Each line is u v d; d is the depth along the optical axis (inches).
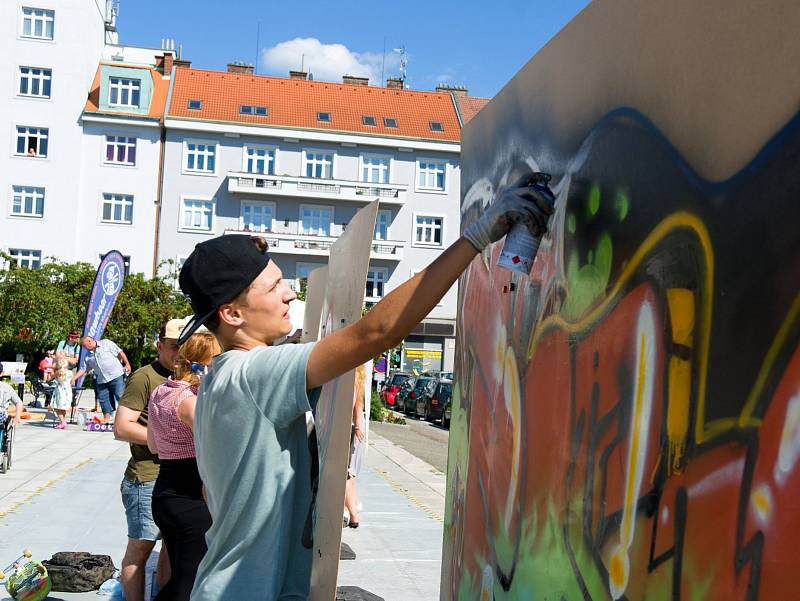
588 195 78.8
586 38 80.9
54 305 1375.5
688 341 60.2
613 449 71.5
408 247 1875.0
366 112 1908.2
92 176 1704.0
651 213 66.6
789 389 49.3
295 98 1892.2
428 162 1882.4
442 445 773.3
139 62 2053.4
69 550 267.1
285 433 87.2
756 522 51.7
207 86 1860.2
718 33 57.5
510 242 83.4
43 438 585.3
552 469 84.9
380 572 255.4
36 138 1681.8
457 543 122.8
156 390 167.3
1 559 251.3
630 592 67.2
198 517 159.6
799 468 48.3
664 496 62.6
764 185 52.1
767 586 50.5
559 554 82.1
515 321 98.8
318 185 1801.2
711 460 56.6
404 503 386.6
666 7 65.0
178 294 1462.8
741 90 54.7
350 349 81.8
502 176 107.5
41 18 1681.8
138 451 185.9
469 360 120.8
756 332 52.5
